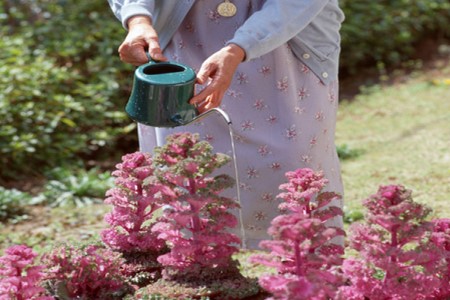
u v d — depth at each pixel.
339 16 3.18
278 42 2.79
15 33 8.00
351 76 8.98
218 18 3.04
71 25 8.05
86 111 6.86
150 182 2.40
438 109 7.27
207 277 2.52
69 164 6.44
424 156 5.71
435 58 9.25
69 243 2.61
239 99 3.07
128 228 2.74
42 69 6.99
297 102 3.07
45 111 6.68
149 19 2.89
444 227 2.39
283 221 2.06
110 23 8.03
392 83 8.56
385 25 9.16
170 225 2.47
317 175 2.50
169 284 2.50
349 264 2.24
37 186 5.96
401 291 2.17
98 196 5.59
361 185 5.13
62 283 2.50
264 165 3.09
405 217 2.16
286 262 2.24
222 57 2.68
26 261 2.26
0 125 6.40
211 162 2.38
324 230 2.12
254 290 2.49
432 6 9.62
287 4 2.82
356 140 6.54
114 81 7.21
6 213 5.16
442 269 2.21
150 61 2.71
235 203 2.41
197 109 2.64
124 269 2.68
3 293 2.29
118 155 6.83
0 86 6.62
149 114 2.57
